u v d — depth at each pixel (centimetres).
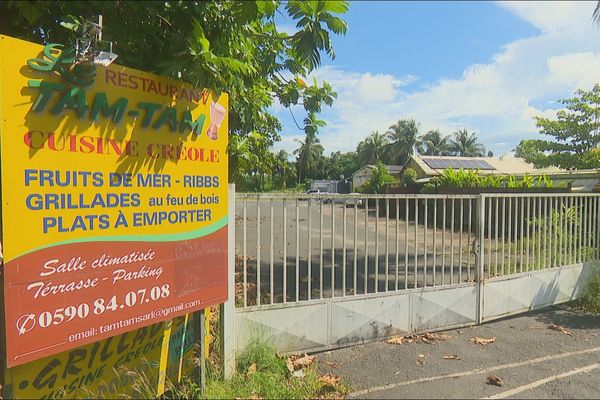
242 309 402
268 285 702
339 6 291
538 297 620
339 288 684
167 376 339
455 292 536
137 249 285
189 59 293
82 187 254
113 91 266
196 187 325
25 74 228
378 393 366
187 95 312
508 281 584
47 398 262
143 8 295
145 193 288
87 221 257
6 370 243
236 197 398
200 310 341
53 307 242
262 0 298
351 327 466
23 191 229
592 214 703
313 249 1095
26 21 305
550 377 404
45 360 260
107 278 267
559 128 1677
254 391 350
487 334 520
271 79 530
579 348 477
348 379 391
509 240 595
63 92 242
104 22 315
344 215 468
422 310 513
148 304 292
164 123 297
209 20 314
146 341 322
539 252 626
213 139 338
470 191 1664
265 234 1326
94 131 258
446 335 513
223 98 345
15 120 224
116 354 301
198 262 329
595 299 639
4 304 223
